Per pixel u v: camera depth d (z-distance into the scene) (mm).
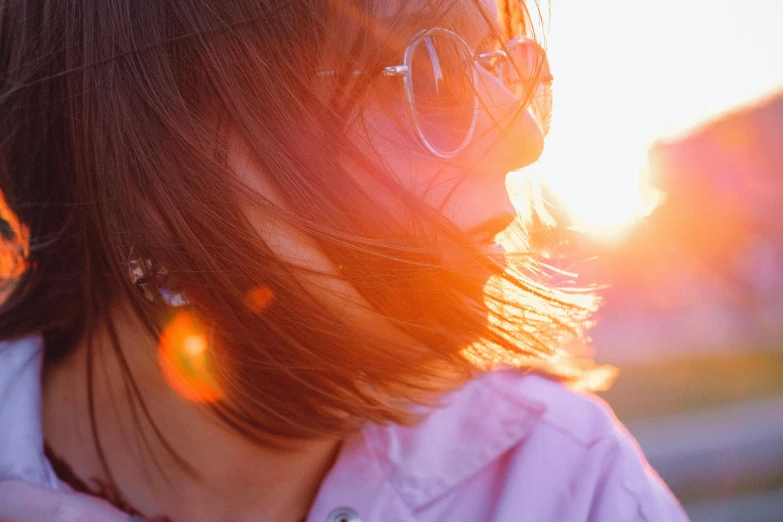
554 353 799
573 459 861
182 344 722
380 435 826
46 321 800
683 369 10539
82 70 700
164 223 677
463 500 841
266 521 796
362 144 682
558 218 1054
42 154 752
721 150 13500
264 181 672
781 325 12102
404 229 687
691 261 13156
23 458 789
